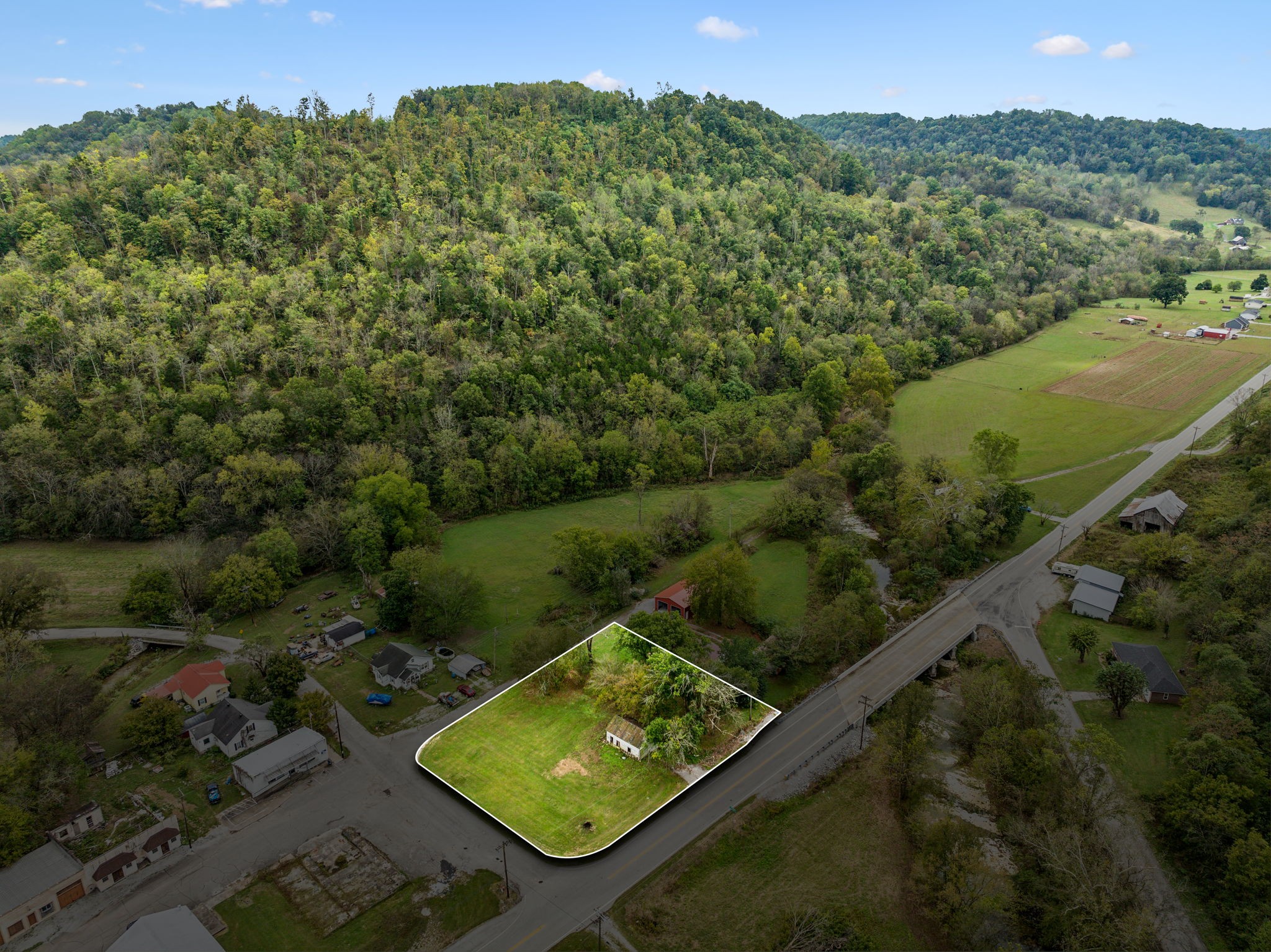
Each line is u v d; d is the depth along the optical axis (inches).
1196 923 2546.8
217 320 6579.7
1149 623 4156.0
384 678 3786.9
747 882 2687.0
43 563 4884.4
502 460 5876.0
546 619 4350.4
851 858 2797.7
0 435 5315.0
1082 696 3681.1
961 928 2393.0
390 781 3149.6
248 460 5177.2
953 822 2768.2
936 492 5246.1
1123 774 3174.2
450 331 6855.3
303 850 2812.5
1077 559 4943.4
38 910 2527.1
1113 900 2405.3
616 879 2679.6
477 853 2790.4
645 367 7140.8
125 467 5324.8
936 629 4200.3
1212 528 4783.5
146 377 6018.7
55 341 6067.9
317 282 7268.7
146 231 7327.8
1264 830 2694.4
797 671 3804.1
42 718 3122.5
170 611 4276.6
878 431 6752.0
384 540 4995.1
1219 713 3132.4
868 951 2320.4
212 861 2775.6
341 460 5674.2
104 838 2854.3
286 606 4552.2
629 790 3078.2
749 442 6683.1
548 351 6855.3
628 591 4493.1
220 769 3235.7
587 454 6240.2
